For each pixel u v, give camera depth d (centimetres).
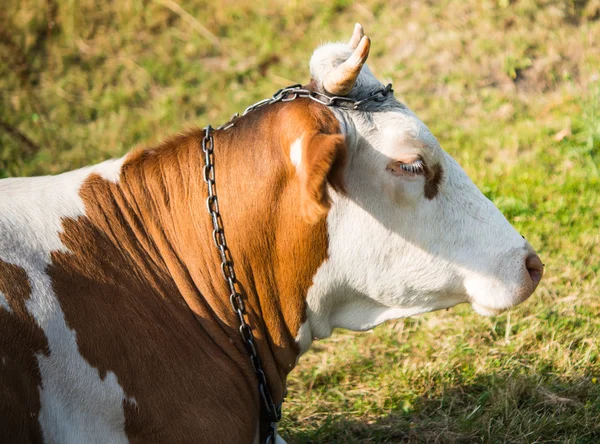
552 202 638
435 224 345
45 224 315
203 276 335
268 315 344
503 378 468
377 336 526
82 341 295
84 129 831
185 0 1002
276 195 328
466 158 704
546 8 887
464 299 365
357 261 341
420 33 893
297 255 335
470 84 820
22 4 980
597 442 419
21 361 281
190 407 313
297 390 489
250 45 938
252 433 340
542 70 822
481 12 901
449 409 451
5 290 288
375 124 333
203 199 337
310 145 299
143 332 310
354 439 436
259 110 342
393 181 333
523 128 745
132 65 924
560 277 552
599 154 697
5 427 269
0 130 815
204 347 327
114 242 326
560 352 482
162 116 838
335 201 332
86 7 994
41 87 902
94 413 293
